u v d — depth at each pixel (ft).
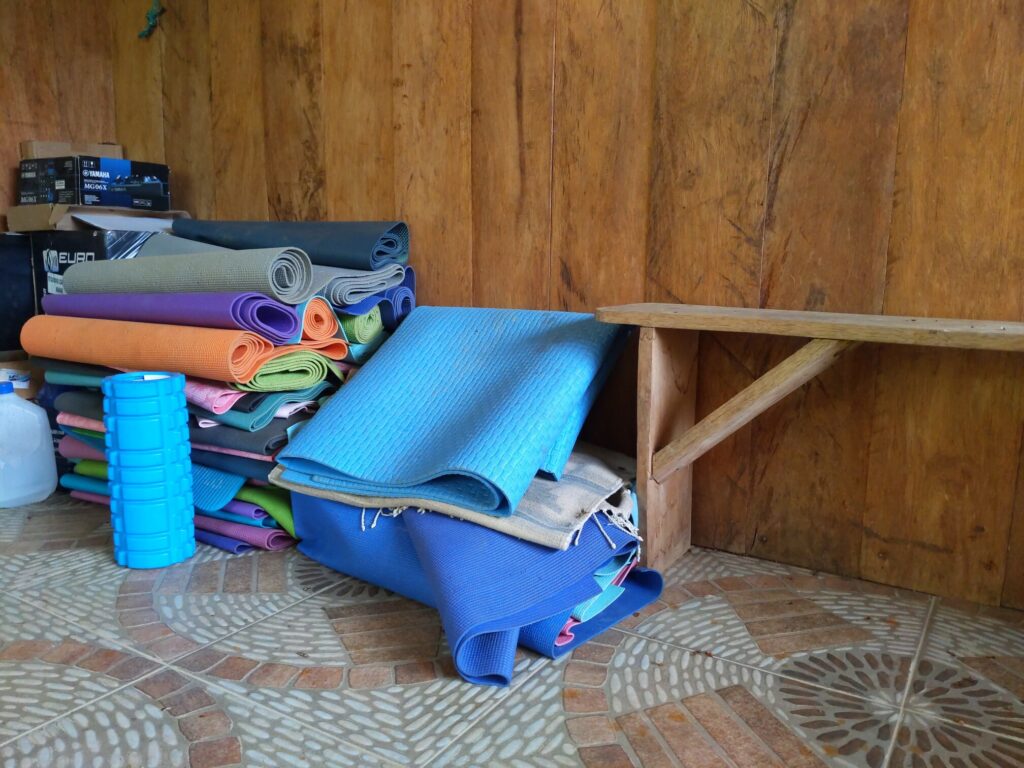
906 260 5.15
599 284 6.31
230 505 6.25
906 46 4.98
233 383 5.97
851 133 5.21
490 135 6.63
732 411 5.02
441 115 6.86
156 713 4.00
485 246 6.81
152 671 4.39
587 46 6.09
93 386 6.76
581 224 6.31
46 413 7.41
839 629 4.90
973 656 4.58
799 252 5.49
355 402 5.92
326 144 7.58
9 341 8.00
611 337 5.65
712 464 6.15
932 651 4.63
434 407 5.76
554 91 6.28
